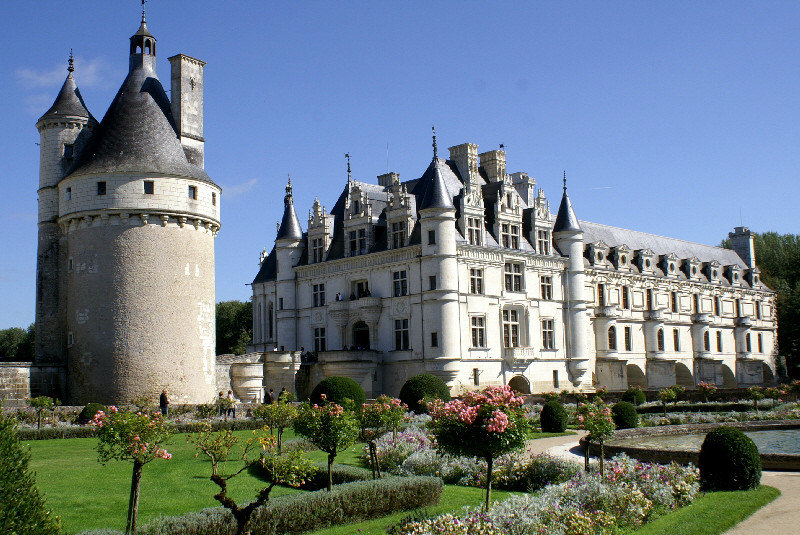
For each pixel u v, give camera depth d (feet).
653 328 297.53
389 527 63.77
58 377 166.81
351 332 229.04
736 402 194.49
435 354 205.26
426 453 93.81
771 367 365.81
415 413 172.14
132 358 161.38
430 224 209.26
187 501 74.95
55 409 143.43
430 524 58.75
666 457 96.07
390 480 72.69
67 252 176.35
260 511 60.34
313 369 217.97
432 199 209.15
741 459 77.25
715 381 328.08
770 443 118.62
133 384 160.56
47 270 179.11
